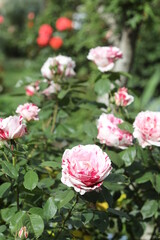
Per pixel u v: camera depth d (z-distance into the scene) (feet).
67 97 4.76
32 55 12.34
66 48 10.34
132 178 4.05
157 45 12.75
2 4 29.53
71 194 3.34
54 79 4.72
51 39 10.05
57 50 10.39
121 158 3.93
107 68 4.53
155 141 3.79
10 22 29.07
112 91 4.57
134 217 4.26
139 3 6.61
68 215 3.50
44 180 3.77
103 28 8.76
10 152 3.54
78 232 4.18
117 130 3.89
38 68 11.62
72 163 3.15
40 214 3.45
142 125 3.77
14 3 29.35
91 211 3.60
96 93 4.58
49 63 4.71
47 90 4.77
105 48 4.55
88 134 4.14
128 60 6.51
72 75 4.82
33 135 4.55
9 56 27.40
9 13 29.12
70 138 4.86
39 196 3.69
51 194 3.56
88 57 4.60
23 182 3.44
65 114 4.73
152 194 4.09
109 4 7.32
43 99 5.02
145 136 3.79
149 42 12.75
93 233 4.44
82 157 3.21
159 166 4.13
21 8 29.37
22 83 5.03
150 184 4.14
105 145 4.21
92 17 8.96
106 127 3.89
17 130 3.38
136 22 6.60
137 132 3.80
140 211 4.27
